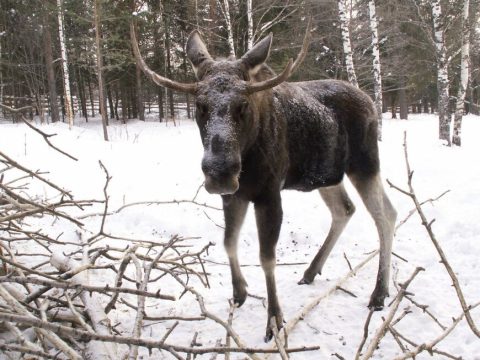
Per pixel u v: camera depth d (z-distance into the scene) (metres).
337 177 4.54
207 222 6.55
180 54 25.92
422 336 3.69
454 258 5.15
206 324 4.01
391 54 24.95
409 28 24.39
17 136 12.24
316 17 20.39
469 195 7.12
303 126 4.20
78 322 2.97
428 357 3.41
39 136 12.68
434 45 15.20
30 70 28.89
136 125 26.91
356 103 4.63
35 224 6.02
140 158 10.77
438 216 6.53
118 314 4.11
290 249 5.86
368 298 4.43
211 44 18.98
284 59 19.69
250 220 6.58
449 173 8.66
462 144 14.55
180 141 15.05
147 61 27.80
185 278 4.91
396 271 4.47
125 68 28.53
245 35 19.89
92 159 10.28
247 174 3.72
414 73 25.30
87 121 31.11
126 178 8.64
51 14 22.12
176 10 23.36
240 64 3.50
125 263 3.55
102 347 2.80
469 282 4.57
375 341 2.91
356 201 7.37
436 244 2.79
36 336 3.10
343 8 16.33
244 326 3.99
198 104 3.29
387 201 4.73
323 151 4.35
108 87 32.06
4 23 27.30
